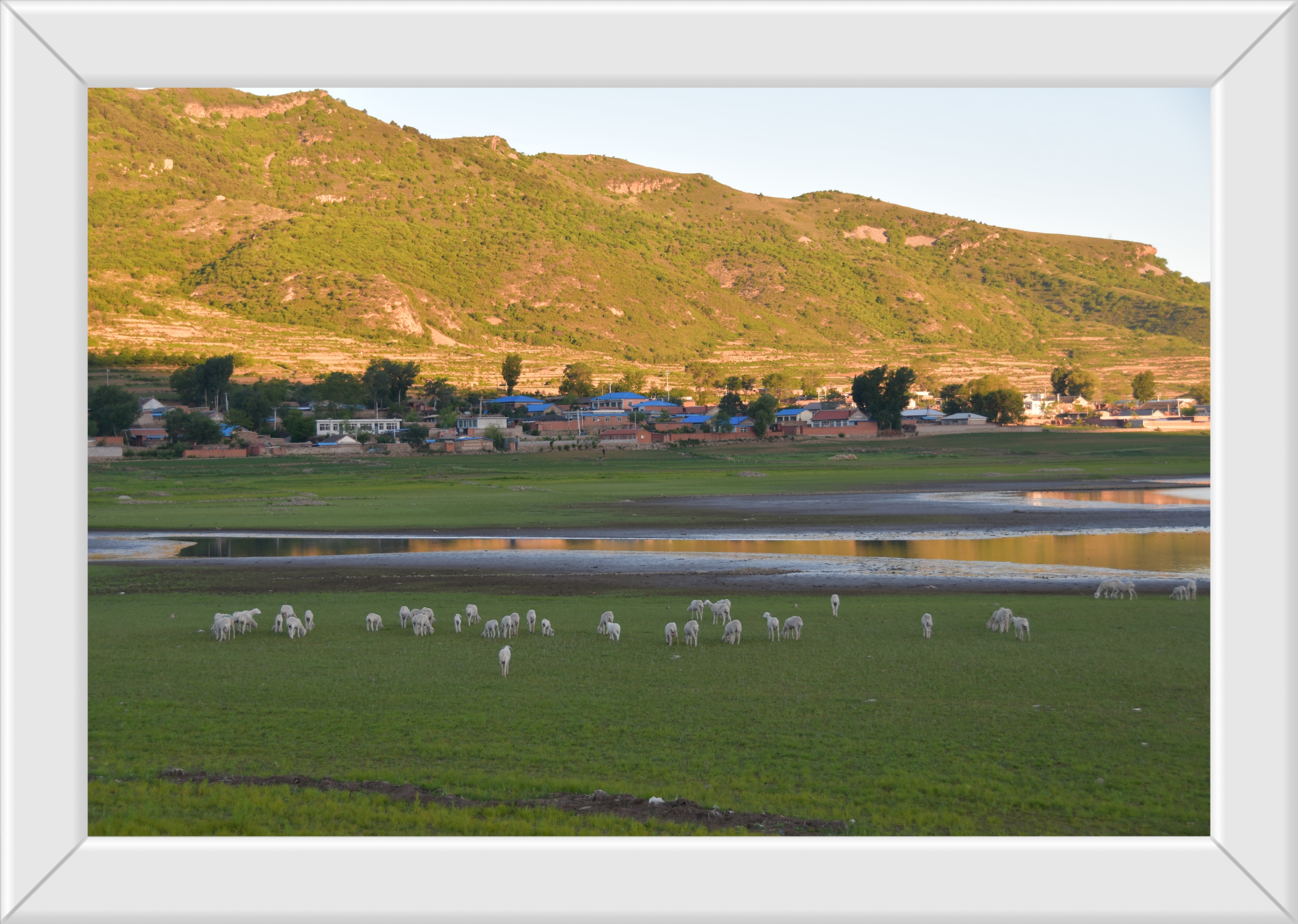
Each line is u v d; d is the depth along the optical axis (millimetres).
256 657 29984
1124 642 31922
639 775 18578
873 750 20188
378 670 28062
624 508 90062
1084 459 151000
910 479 121500
